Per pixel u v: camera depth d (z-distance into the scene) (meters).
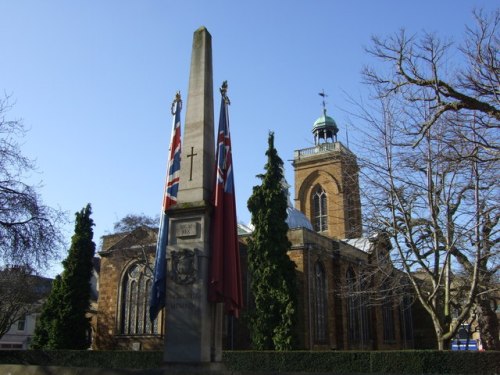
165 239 15.41
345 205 26.08
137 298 45.66
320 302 43.62
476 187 18.83
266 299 33.91
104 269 47.91
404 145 20.89
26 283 44.47
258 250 35.25
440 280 20.92
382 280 25.59
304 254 41.94
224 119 16.20
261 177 37.59
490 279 24.19
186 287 13.77
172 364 13.22
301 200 67.75
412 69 18.56
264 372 12.61
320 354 29.19
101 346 45.50
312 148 69.38
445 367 24.86
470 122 18.36
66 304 39.81
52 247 24.38
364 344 49.47
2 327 47.75
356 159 23.61
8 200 23.31
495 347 25.23
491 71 16.44
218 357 14.02
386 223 22.36
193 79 16.12
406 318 64.00
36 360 35.94
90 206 43.31
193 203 14.47
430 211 20.70
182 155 15.39
